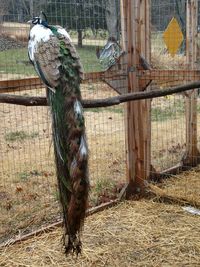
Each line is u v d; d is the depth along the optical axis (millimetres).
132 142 5832
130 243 4762
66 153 2771
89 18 6426
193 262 4395
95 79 5320
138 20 5621
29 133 9000
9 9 5578
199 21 7418
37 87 4758
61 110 2795
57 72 2791
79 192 2732
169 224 5180
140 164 5914
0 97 2801
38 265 4320
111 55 5535
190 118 6887
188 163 6922
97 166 7129
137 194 5906
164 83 5648
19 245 4664
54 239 4777
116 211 5500
